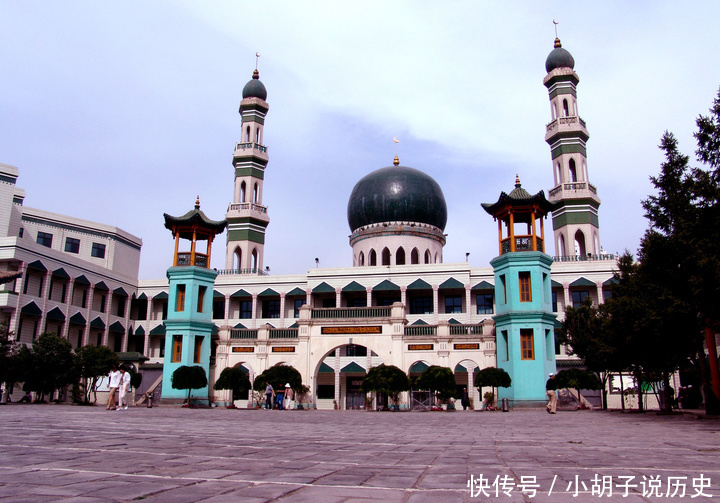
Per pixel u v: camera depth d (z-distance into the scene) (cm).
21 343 5850
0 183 6469
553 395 3531
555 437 1506
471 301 6919
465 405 4709
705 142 2667
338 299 6894
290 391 4341
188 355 4866
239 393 4506
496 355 4412
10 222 6744
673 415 3177
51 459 878
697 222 2472
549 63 7781
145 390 5897
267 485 665
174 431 1578
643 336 3127
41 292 6388
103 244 7756
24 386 5181
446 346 4481
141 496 585
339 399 6169
